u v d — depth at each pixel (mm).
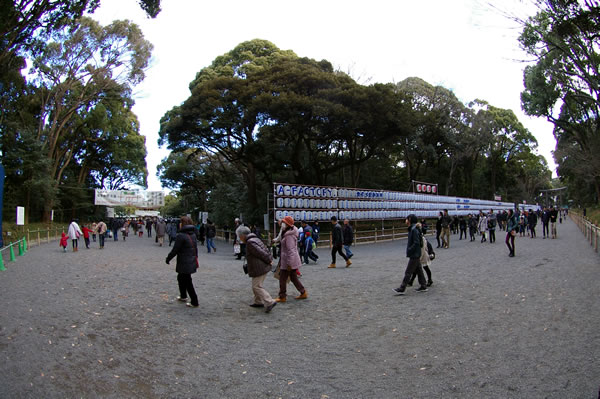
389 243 25766
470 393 3873
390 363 4770
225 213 37875
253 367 4688
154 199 45094
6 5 14000
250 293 9078
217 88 26938
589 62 13953
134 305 7461
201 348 5312
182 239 7402
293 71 25891
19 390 3744
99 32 32688
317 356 5051
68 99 37125
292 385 4188
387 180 44594
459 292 8469
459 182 52156
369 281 10398
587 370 4227
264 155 28516
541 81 29922
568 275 9672
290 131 25719
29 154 32875
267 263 7387
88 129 41531
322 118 25266
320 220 22797
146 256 17859
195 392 4008
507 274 10367
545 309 6688
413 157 45594
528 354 4781
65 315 6500
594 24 8281
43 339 5211
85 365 4523
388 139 29156
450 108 42562
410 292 8727
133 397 3854
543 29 9680
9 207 33406
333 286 9875
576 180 53312
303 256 15383
